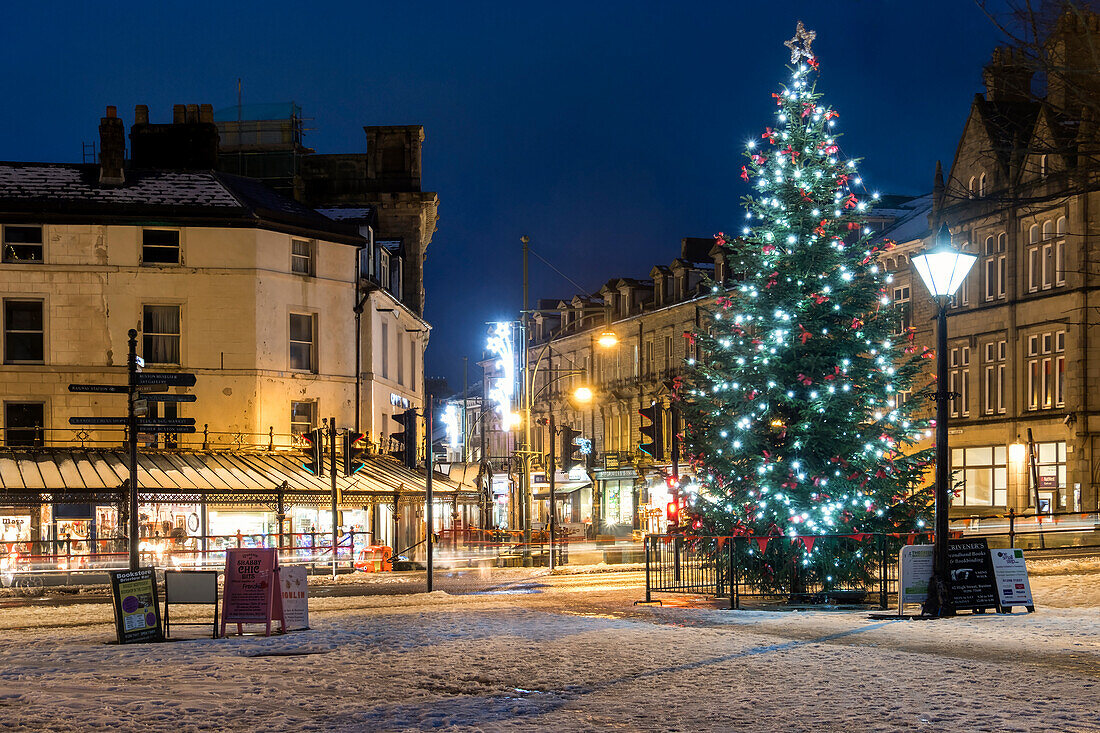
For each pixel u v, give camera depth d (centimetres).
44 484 3359
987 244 4809
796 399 2141
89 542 3462
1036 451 4516
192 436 3872
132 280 3875
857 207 2197
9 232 3825
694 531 2228
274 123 5719
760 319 2148
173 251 3938
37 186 3912
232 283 3947
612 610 1981
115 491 3400
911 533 1934
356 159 5734
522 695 1062
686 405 2278
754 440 2148
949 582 1738
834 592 2111
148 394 2236
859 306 2152
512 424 6738
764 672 1158
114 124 3988
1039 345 4534
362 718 954
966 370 4875
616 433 7788
